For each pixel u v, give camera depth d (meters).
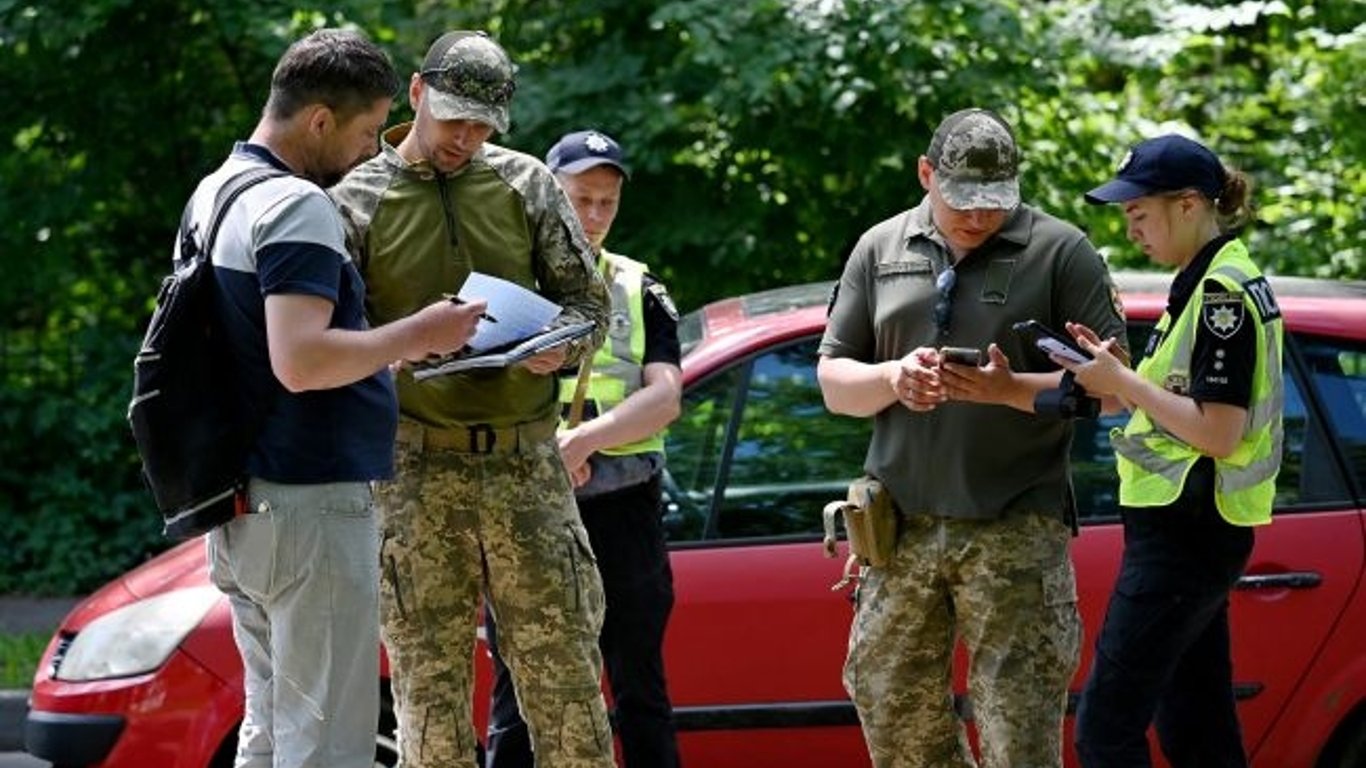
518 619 8.30
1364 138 17.00
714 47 16.06
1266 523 8.42
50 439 18.73
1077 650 8.33
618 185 9.80
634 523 9.46
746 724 10.14
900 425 8.36
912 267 8.39
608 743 8.36
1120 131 17.50
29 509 18.69
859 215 17.22
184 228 7.67
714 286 17.39
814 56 16.20
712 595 10.18
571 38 17.50
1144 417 8.38
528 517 8.23
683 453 10.48
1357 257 16.72
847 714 10.12
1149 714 8.31
